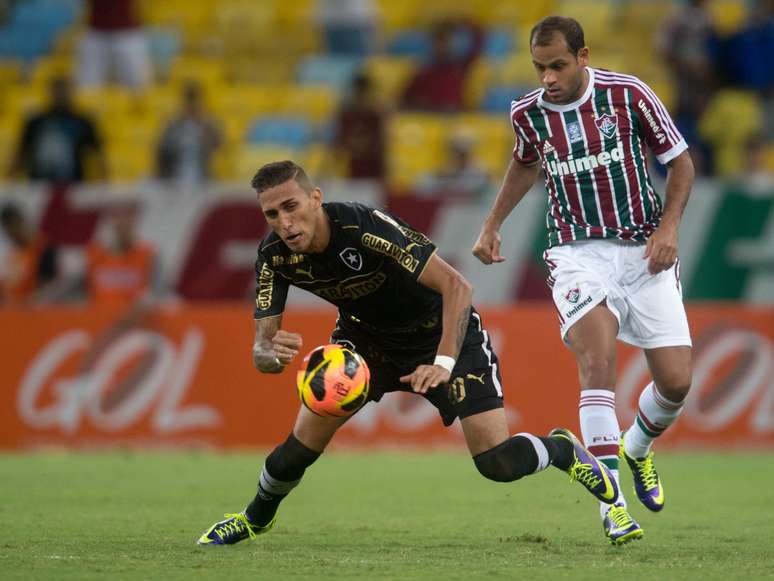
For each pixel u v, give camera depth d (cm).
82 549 2092
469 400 2016
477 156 5897
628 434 2492
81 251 4609
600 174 2272
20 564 1906
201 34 7175
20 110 6384
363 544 2184
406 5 7181
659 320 2306
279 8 7288
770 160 5681
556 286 2298
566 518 2606
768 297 4466
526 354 4319
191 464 3859
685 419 4325
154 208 4603
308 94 6481
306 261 1970
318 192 1928
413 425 4347
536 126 2308
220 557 1997
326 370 1886
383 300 2009
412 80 6122
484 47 6581
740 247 4466
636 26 6888
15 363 4381
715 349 4331
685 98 5578
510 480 2022
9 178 5219
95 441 4359
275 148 6131
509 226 4472
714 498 3014
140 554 2030
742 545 2180
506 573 1820
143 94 6281
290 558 1984
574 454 2100
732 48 5762
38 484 3294
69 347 4381
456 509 2772
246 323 4366
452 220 4506
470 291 1953
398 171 5828
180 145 5266
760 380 4338
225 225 4584
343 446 4356
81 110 5428
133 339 4381
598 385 2203
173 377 4362
